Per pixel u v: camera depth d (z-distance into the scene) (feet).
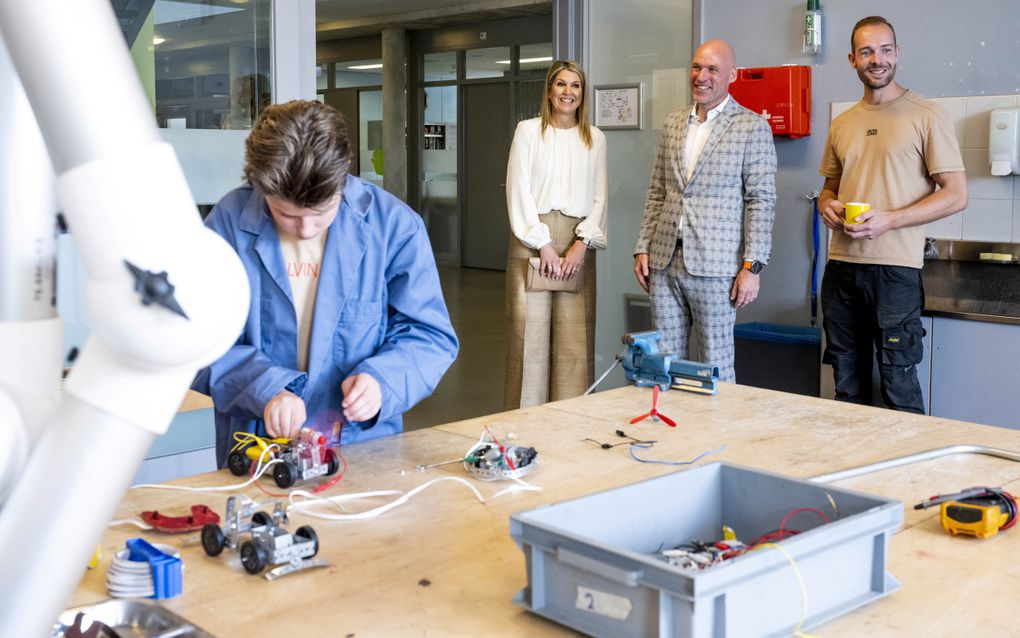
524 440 6.48
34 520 1.01
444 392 21.18
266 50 12.80
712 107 13.55
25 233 1.12
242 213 6.37
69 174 0.97
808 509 4.35
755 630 3.51
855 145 13.00
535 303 15.16
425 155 45.24
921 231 12.69
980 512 4.66
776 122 15.05
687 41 16.65
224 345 1.08
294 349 6.51
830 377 14.14
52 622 1.04
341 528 4.82
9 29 0.95
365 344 6.54
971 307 12.71
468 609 3.89
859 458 6.05
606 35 17.76
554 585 3.77
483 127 42.45
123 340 1.01
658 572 3.36
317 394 6.46
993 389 12.71
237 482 5.62
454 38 42.93
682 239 13.67
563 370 15.29
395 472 5.74
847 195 13.12
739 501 4.62
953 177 12.34
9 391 1.10
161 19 11.80
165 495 5.38
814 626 3.68
